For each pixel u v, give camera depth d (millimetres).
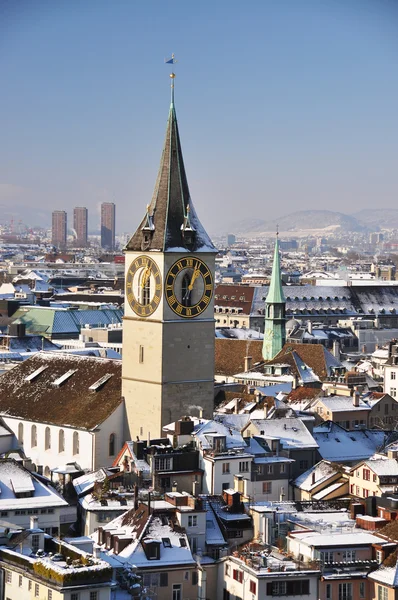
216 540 186500
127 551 177250
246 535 191625
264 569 172500
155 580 175125
